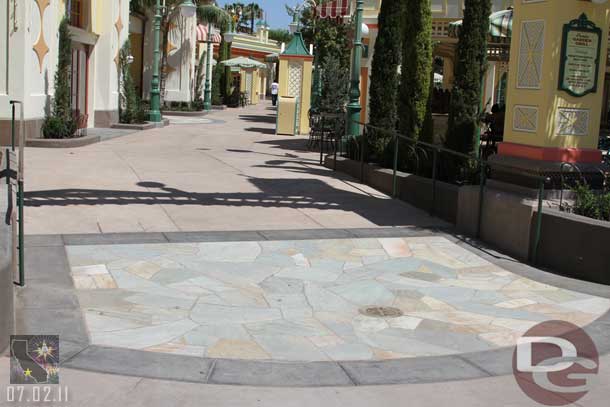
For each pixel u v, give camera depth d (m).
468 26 10.83
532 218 7.89
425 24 11.98
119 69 22.62
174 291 6.38
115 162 13.88
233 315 5.87
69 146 16.00
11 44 15.18
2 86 15.26
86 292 6.17
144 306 5.93
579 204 8.01
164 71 32.62
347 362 4.96
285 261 7.51
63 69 17.08
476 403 4.39
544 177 7.74
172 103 33.03
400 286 6.92
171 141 19.03
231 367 4.76
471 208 8.98
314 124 19.34
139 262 7.11
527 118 8.45
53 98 17.03
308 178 13.05
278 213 9.78
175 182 11.82
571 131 8.29
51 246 7.41
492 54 14.23
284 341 5.34
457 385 4.64
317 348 5.23
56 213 8.92
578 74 8.21
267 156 16.52
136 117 22.78
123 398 4.22
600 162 8.46
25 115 15.51
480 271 7.56
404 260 7.81
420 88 12.01
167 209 9.59
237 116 34.09
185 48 32.84
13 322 5.07
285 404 4.25
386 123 13.23
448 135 11.15
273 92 50.59
